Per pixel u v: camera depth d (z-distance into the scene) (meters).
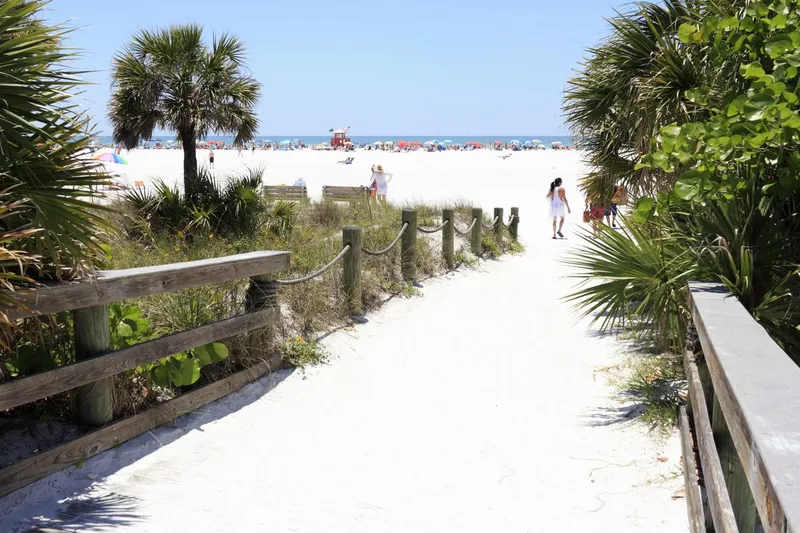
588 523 3.59
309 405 5.42
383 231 11.05
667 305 4.84
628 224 5.11
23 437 3.90
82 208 3.83
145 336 4.93
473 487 4.04
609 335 7.62
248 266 5.53
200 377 5.29
